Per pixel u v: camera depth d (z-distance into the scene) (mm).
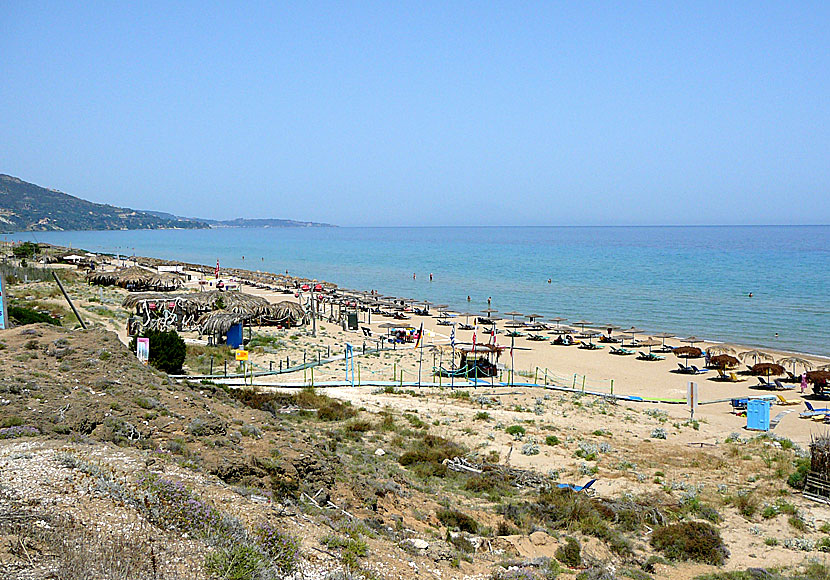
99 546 8000
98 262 98438
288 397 29016
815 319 61969
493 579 11461
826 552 15828
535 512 17031
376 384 35312
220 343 43312
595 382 39781
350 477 16469
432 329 57875
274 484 13711
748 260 134125
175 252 189750
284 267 135375
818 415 32312
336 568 9648
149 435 14523
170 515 9523
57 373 17688
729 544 16219
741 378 41656
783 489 20562
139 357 31516
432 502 16891
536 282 97562
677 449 25516
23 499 8930
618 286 90188
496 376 39906
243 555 8750
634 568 14305
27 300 46875
